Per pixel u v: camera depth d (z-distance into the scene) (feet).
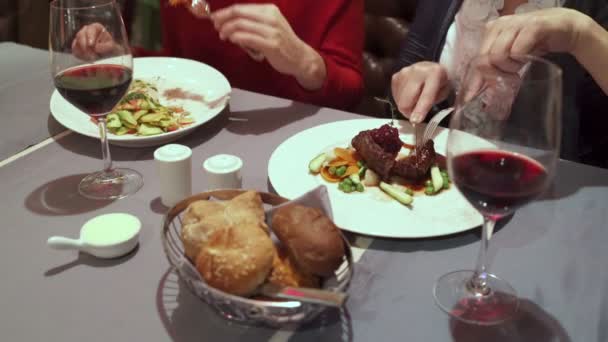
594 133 5.01
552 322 2.22
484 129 2.14
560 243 2.69
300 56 4.51
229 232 2.13
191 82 4.30
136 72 4.38
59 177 3.21
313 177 3.15
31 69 4.76
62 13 2.82
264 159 3.43
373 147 3.16
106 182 3.14
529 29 3.37
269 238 2.14
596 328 2.19
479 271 2.38
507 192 1.99
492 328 2.18
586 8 4.51
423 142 3.34
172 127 3.58
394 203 2.95
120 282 2.42
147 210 2.91
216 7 5.49
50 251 2.60
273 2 5.35
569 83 4.69
